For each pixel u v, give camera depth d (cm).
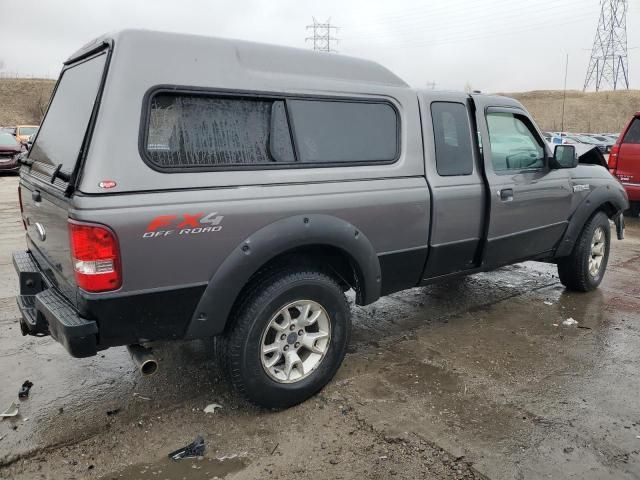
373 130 367
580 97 6981
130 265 268
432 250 404
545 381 371
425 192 389
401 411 332
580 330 464
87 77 312
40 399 345
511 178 454
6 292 544
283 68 328
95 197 257
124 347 425
